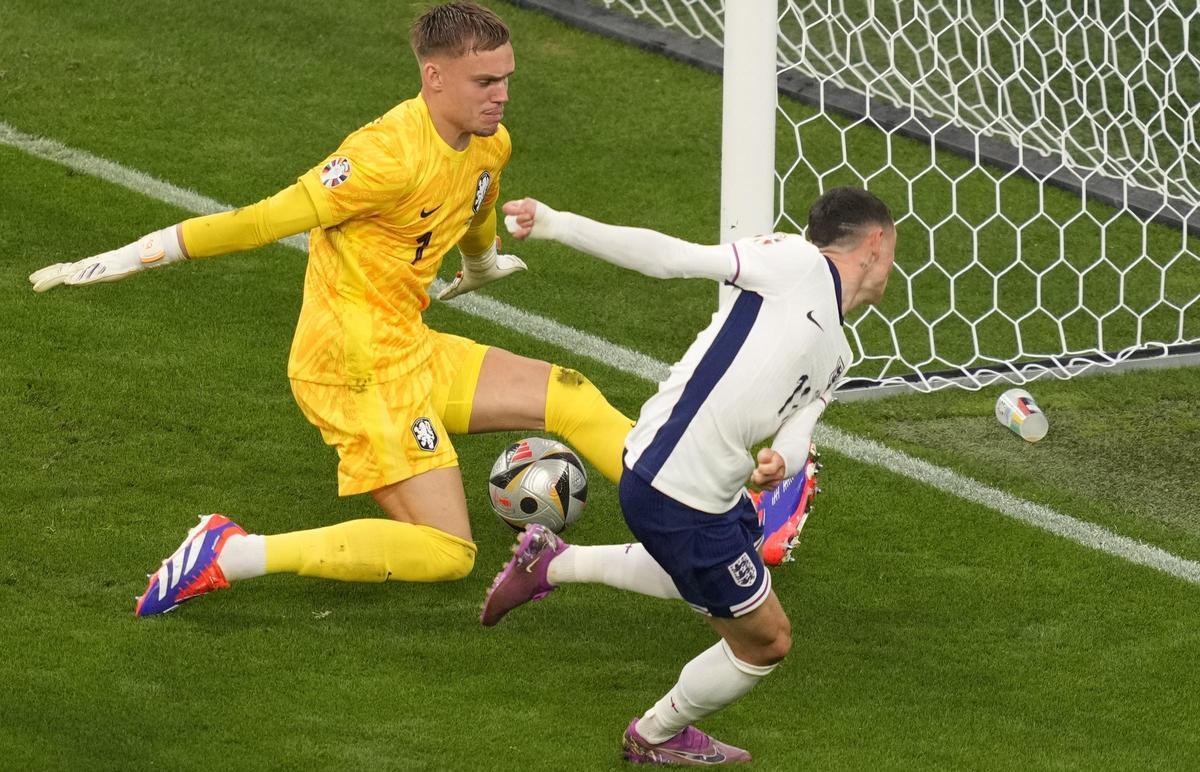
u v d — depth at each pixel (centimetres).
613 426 1631
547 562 1484
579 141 2795
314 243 1548
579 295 2358
